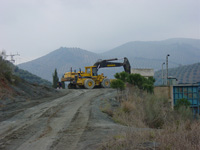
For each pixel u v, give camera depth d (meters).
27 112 13.79
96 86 34.62
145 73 45.09
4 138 7.68
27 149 6.33
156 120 14.88
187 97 29.48
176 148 5.09
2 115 12.99
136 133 6.36
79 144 6.54
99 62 35.47
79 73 33.81
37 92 24.66
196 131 6.18
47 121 10.67
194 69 120.38
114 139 6.36
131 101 19.20
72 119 11.00
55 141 7.00
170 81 42.81
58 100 19.98
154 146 5.22
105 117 12.51
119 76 27.89
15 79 24.14
